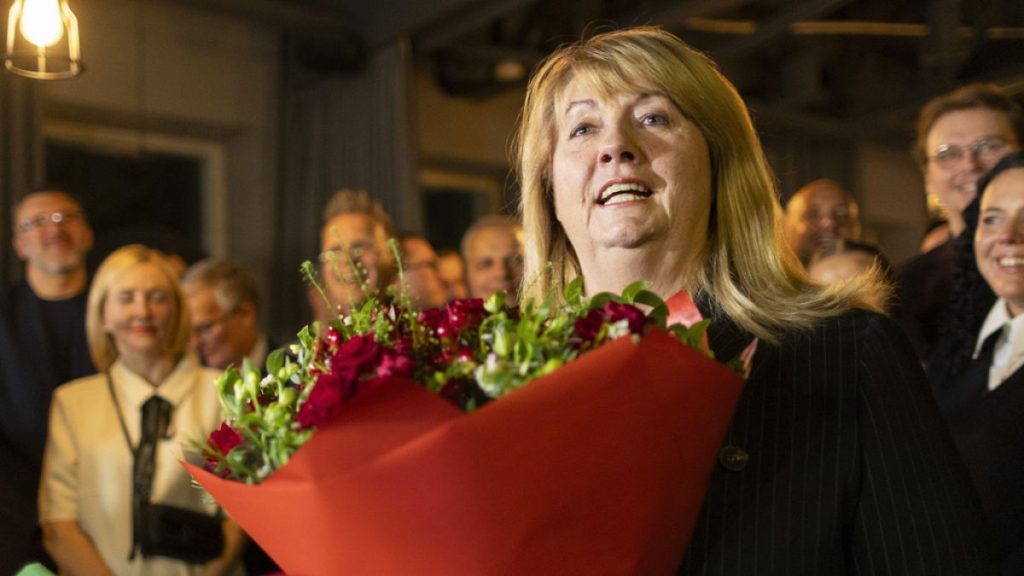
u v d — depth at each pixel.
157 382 2.42
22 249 2.85
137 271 2.44
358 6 5.95
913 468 1.01
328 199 5.90
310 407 0.85
